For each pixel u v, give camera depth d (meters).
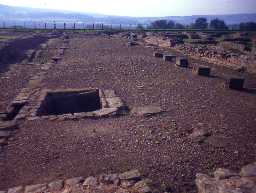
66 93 13.77
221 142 8.68
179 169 7.23
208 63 22.28
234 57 20.22
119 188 6.35
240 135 9.20
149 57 23.91
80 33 45.22
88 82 15.74
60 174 7.11
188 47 26.39
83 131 9.48
